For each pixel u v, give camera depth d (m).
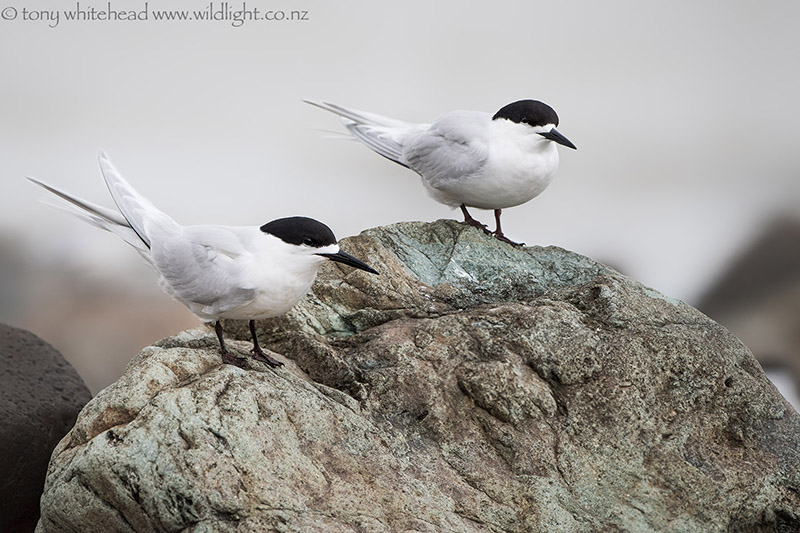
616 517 9.02
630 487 9.22
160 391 8.40
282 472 8.14
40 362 12.76
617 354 9.93
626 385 9.75
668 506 9.14
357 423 8.93
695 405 9.74
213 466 7.92
